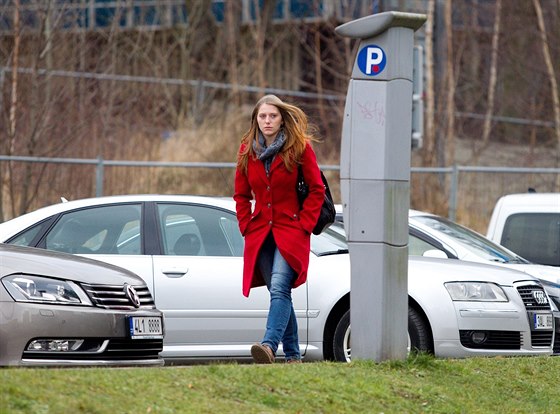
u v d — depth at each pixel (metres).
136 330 22.89
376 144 23.38
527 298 29.17
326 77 88.12
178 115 72.75
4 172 50.41
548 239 36.66
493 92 87.31
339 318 28.48
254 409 19.17
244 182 23.86
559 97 77.62
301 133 23.34
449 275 28.53
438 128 68.00
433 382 23.06
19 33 55.81
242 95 77.81
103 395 18.23
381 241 23.38
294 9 87.62
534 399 23.41
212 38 83.44
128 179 51.31
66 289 21.95
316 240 29.69
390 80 23.28
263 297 28.27
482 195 52.72
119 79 70.31
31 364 21.19
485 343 28.36
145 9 83.06
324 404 20.19
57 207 28.95
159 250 28.50
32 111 55.50
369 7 79.50
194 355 27.98
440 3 72.00
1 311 21.03
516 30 85.31
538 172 52.12
